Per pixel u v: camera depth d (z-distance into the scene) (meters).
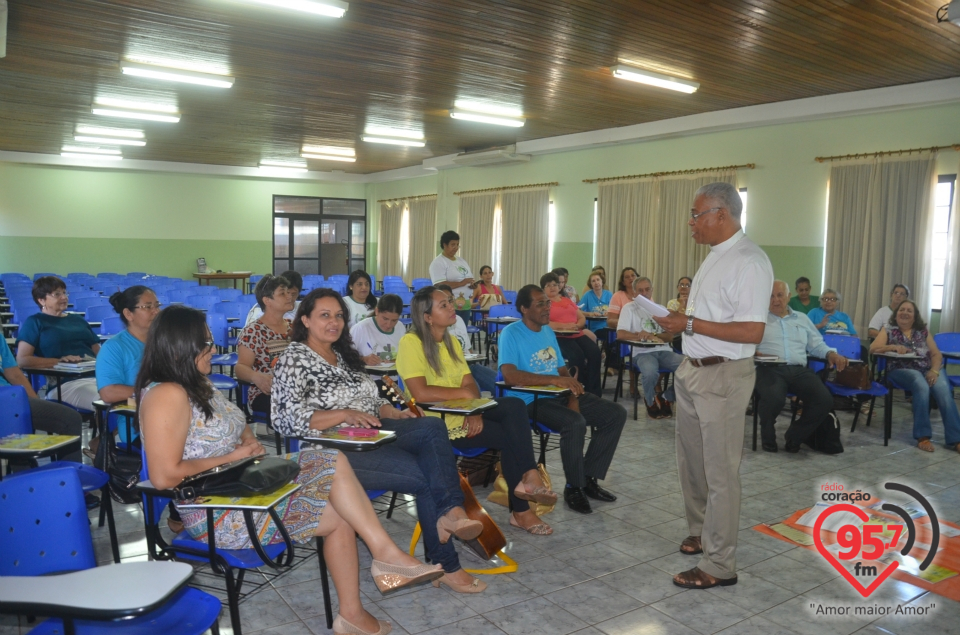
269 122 9.09
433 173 13.93
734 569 2.72
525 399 3.60
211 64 6.22
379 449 2.61
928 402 4.82
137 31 5.28
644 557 2.98
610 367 7.25
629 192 9.80
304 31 5.27
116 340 3.27
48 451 2.37
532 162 11.41
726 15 4.86
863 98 7.02
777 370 4.80
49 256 13.30
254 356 3.81
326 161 13.28
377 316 4.28
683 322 2.63
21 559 1.61
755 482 4.04
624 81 6.79
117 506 3.49
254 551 2.01
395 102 7.82
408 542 3.08
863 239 7.41
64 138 10.60
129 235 13.97
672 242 9.28
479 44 5.58
